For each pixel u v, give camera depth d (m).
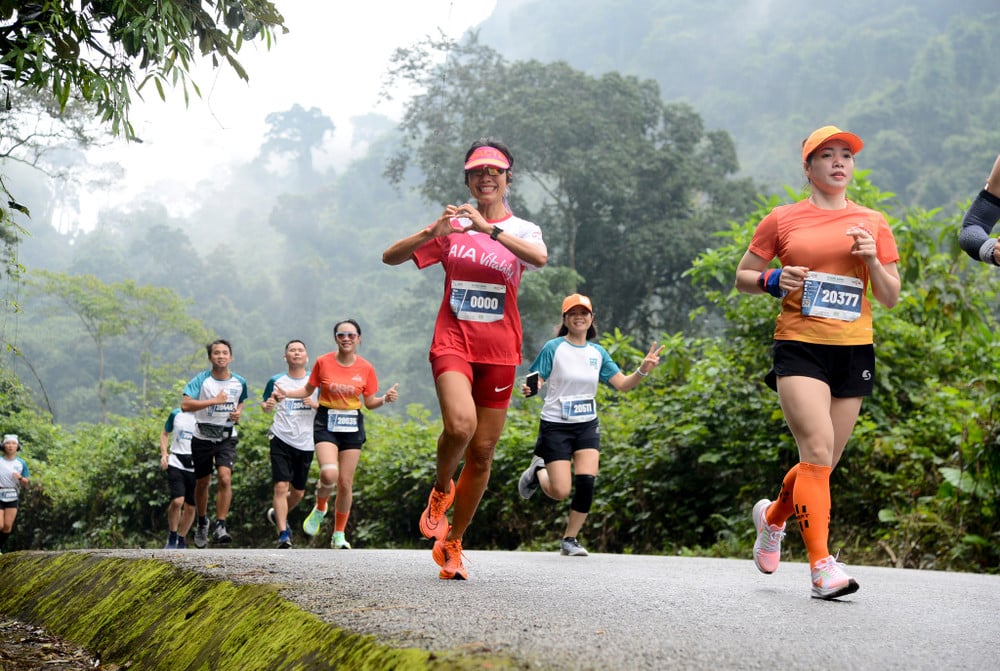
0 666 3.96
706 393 11.14
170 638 3.82
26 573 5.93
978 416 8.90
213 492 15.63
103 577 4.98
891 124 126.62
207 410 10.40
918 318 11.88
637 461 11.30
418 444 13.99
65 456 23.88
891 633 3.20
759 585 4.80
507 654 2.35
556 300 43.53
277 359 116.69
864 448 9.98
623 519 11.58
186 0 5.05
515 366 4.30
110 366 91.56
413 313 80.38
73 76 4.70
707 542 10.84
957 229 11.05
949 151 117.44
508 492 12.41
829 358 4.25
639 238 49.47
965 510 8.91
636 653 2.49
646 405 12.02
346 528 14.44
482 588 4.07
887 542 9.30
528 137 48.88
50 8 4.61
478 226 4.14
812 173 4.39
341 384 9.37
